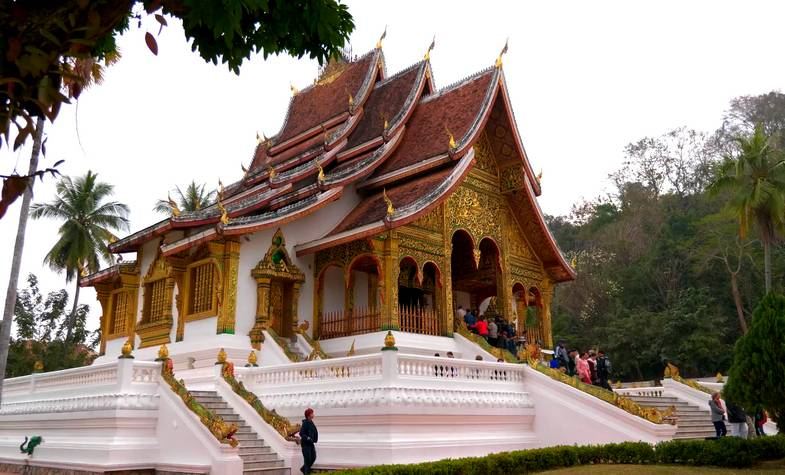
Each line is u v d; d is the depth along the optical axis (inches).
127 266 963.3
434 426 552.4
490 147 992.9
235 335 770.8
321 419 558.9
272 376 629.9
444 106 985.5
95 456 558.3
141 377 592.1
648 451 518.6
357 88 1134.4
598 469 466.3
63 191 1712.6
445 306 838.5
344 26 238.7
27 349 1594.5
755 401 513.7
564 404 646.5
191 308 829.8
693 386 896.9
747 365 520.7
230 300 775.7
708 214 2298.2
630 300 2198.6
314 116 1195.9
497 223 971.3
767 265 1227.9
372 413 522.6
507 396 644.7
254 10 200.8
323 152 1034.1
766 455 500.4
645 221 2390.5
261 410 576.4
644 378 1950.1
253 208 866.8
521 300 1006.4
